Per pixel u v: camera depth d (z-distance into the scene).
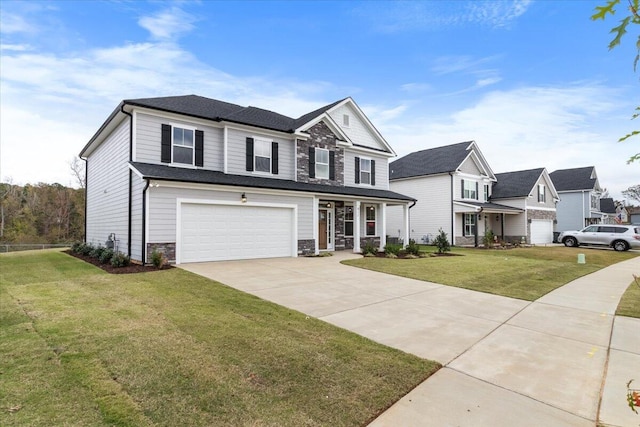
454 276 10.10
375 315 6.07
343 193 15.55
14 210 34.25
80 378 3.40
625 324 5.82
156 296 6.82
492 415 3.03
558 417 3.02
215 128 13.80
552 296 7.94
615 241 21.66
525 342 4.89
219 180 11.94
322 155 16.95
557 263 14.12
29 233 33.12
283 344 4.46
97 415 2.79
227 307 6.16
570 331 5.42
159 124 12.31
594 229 22.86
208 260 11.90
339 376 3.65
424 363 4.05
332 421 2.86
